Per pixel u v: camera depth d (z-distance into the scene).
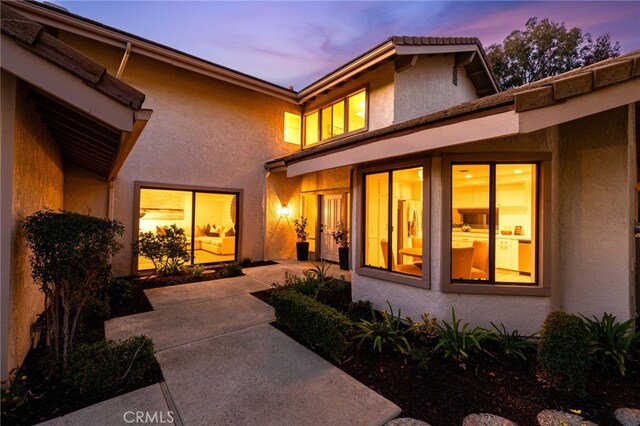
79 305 3.24
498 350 3.75
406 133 3.97
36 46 2.11
